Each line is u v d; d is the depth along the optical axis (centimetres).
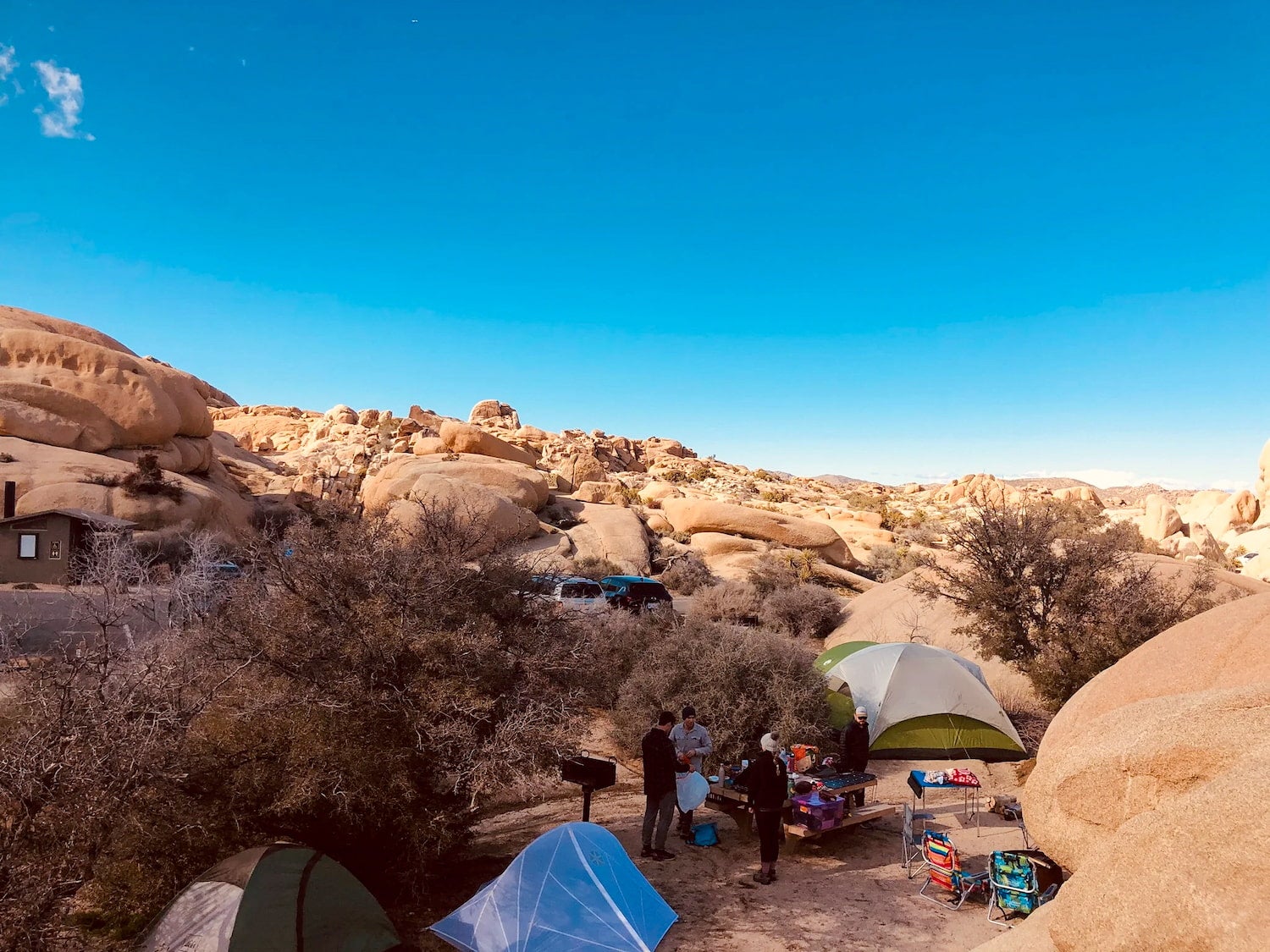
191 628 830
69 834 528
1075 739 575
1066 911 434
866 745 1060
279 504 4528
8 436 3681
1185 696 520
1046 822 542
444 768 721
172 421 4241
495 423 9781
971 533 1605
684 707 984
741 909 749
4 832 508
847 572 3928
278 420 8231
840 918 729
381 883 762
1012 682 1576
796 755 1060
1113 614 1392
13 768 514
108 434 3981
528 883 660
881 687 1212
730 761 1155
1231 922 346
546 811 1067
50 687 588
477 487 3562
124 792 557
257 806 694
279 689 734
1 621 1286
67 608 1716
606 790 1162
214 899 574
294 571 782
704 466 9575
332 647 749
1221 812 372
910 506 8075
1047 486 13812
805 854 903
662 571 3669
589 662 870
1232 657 619
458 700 723
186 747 652
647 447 11019
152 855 637
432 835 729
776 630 2264
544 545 3606
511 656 807
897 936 693
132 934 625
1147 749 470
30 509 3058
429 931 684
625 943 627
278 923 562
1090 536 1591
